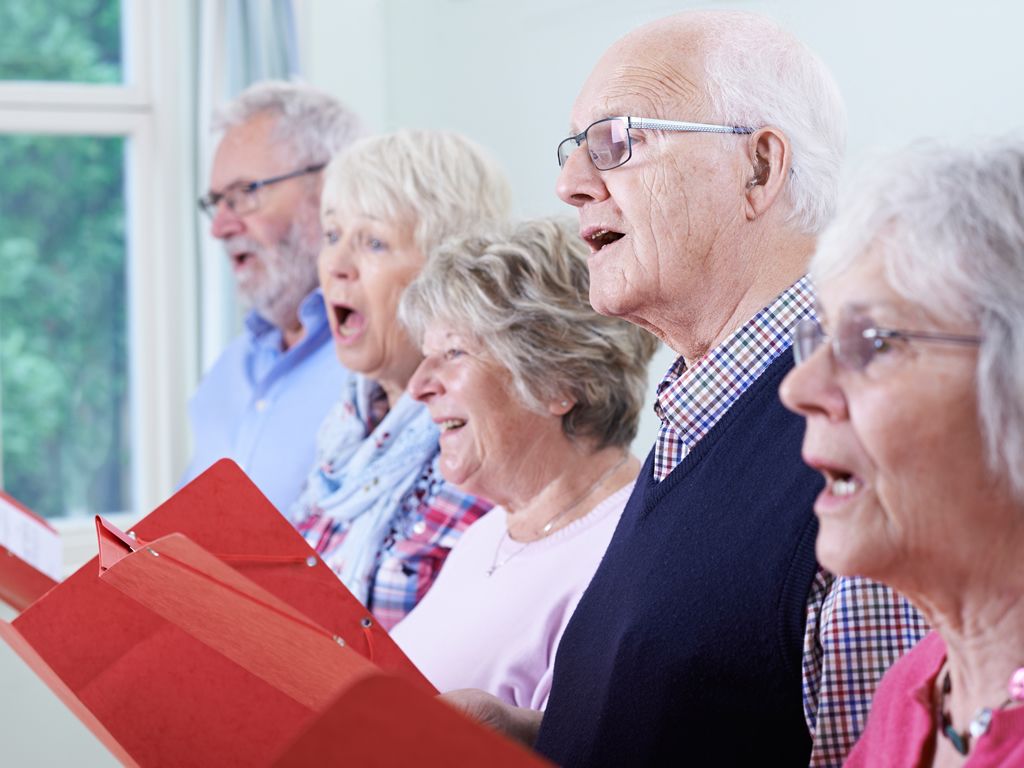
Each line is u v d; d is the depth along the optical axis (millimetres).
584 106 1206
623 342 1488
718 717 1014
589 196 1206
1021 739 672
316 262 2615
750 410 1067
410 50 3166
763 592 992
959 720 734
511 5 2615
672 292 1165
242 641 932
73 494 3779
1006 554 688
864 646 933
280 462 2430
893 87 1673
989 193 667
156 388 3797
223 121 2635
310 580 1195
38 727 1177
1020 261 654
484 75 2771
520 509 1543
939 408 672
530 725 1267
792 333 1083
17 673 1312
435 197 1993
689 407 1112
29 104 3652
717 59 1144
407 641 1571
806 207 1140
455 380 1510
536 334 1463
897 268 679
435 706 609
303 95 2619
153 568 960
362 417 2092
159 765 1143
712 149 1138
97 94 3695
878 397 683
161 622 1182
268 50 3363
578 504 1504
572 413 1491
